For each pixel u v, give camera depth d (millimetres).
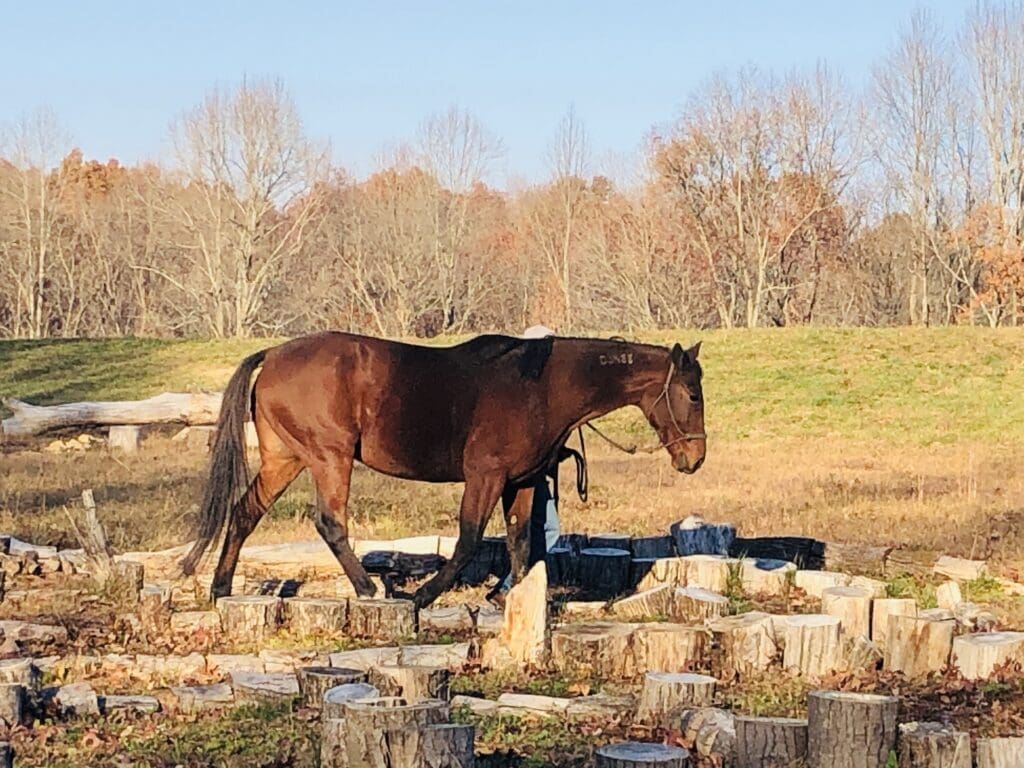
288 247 62625
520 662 8695
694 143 58594
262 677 7918
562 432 9953
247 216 56906
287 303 61312
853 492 18625
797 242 60438
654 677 7422
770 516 15875
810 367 33906
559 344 10008
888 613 9578
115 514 14992
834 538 14266
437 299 61406
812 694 6418
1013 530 14836
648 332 39031
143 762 6566
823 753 6328
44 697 7535
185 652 9125
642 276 59250
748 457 24781
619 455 25266
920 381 32344
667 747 5926
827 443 27266
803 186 58438
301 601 9727
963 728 7172
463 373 9906
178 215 59750
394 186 62875
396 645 9211
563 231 64125
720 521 15398
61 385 35000
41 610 10469
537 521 10836
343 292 62562
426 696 7367
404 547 12078
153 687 8242
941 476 21250
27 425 16984
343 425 9906
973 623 9664
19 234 62500
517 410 9805
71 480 19000
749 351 35688
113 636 9602
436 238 60812
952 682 8180
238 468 10047
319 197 59594
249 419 10672
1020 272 49125
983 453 25328
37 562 11992
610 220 61875
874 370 33406
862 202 61094
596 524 15297
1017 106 51875
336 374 9898
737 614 9742
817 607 10812
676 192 59438
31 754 6719
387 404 9867
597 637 8633
